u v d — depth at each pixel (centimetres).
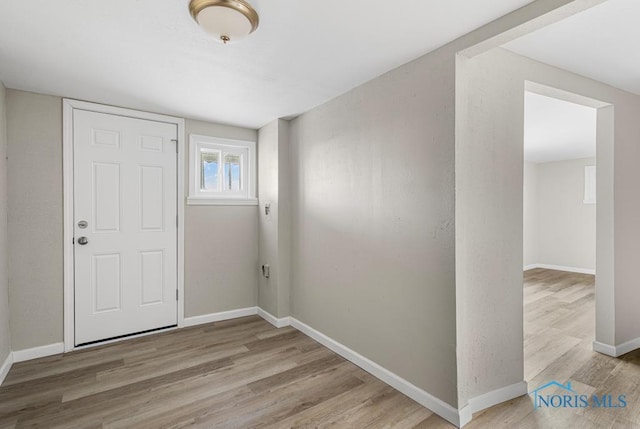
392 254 217
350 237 254
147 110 304
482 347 190
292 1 146
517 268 204
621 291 266
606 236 264
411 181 203
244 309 367
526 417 183
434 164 188
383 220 224
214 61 206
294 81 237
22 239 252
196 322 336
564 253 664
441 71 185
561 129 403
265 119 334
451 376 179
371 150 234
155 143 311
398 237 212
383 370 224
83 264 278
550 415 185
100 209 286
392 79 216
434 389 189
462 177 180
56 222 265
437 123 187
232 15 147
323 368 243
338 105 266
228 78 232
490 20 160
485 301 191
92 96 267
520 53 203
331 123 274
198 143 339
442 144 184
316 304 297
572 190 653
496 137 195
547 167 688
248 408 194
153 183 311
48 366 244
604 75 235
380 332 227
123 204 296
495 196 194
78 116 275
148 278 310
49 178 262
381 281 226
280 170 332
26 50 190
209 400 202
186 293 332
